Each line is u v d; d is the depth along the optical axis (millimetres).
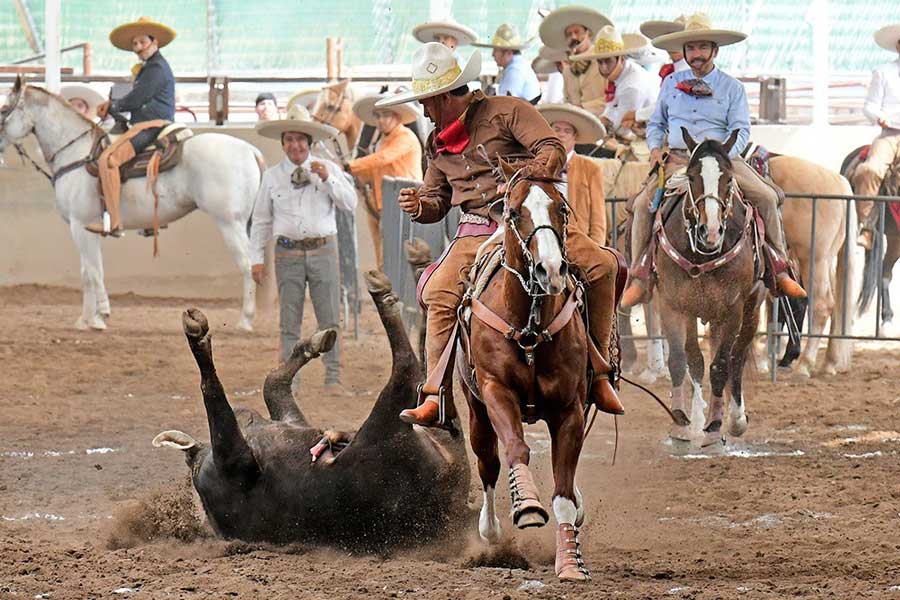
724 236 21625
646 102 30516
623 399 27594
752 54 40781
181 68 45406
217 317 39656
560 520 12906
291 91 49781
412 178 33875
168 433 14625
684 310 22062
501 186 12781
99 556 13953
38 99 36500
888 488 18125
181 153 36156
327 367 27453
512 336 12680
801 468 19859
